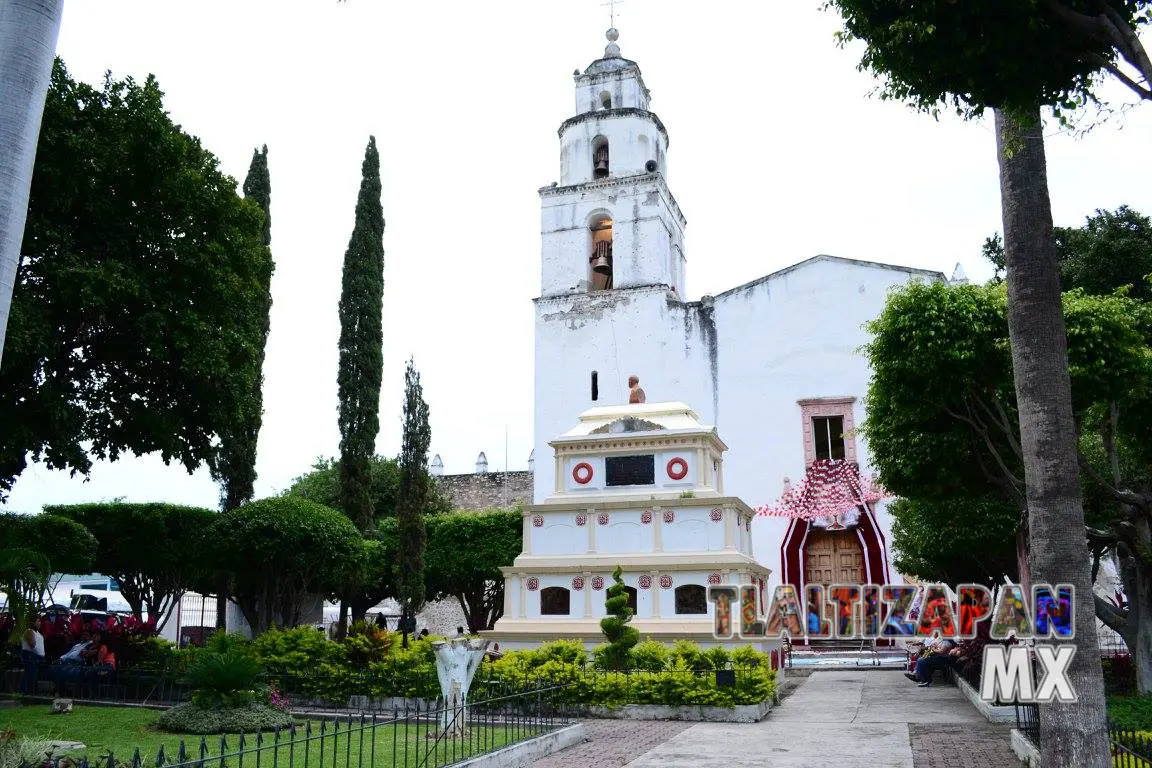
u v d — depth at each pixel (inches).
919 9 288.0
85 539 804.0
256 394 1039.0
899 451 637.9
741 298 1376.7
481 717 561.6
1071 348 533.0
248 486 1016.2
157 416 657.6
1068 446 356.8
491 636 770.8
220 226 689.6
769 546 1270.9
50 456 626.2
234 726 510.3
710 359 1366.9
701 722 598.5
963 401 588.7
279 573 831.7
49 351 564.4
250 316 735.1
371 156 1170.0
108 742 468.1
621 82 1513.3
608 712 622.5
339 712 627.8
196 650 735.1
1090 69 301.3
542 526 821.2
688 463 829.2
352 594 946.1
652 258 1418.6
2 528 685.9
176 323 638.5
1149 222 953.5
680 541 779.4
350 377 1101.7
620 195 1446.9
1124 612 705.6
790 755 468.1
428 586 1268.5
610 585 766.5
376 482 1665.8
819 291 1354.6
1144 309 598.9
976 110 318.0
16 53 304.7
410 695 644.1
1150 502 579.5
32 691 658.2
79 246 604.4
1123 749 345.7
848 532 1255.5
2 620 708.0
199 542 814.5
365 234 1136.8
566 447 864.9
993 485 648.4
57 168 569.6
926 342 566.3
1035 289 368.2
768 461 1310.3
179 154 641.6
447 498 1834.4
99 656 694.5
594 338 1408.7
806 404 1315.2
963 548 781.3
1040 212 373.4
